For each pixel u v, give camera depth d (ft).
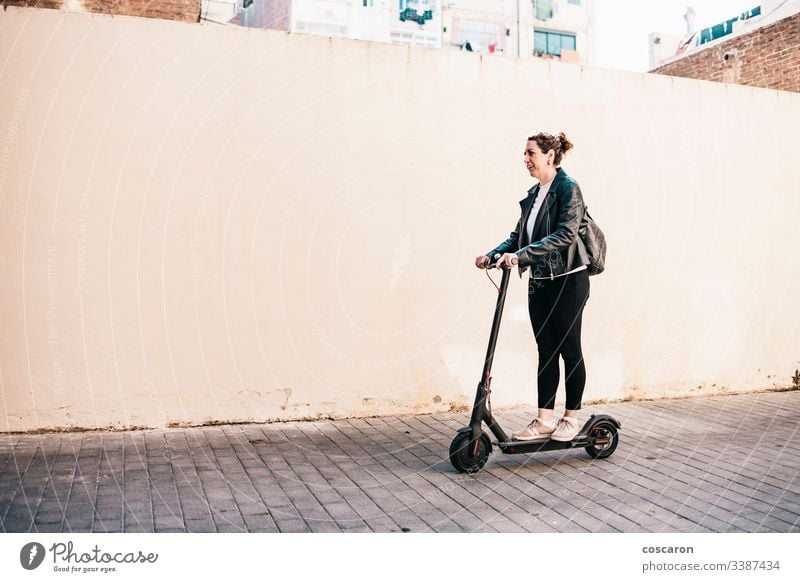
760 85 27.68
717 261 20.79
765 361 21.50
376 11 72.84
